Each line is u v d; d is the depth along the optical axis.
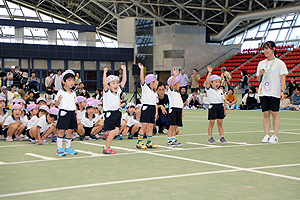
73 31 41.62
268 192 4.06
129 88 42.00
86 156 6.35
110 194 3.96
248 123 12.38
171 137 7.55
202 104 19.62
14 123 8.32
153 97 7.21
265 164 5.61
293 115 15.36
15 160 5.97
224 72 19.36
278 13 39.72
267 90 8.05
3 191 4.10
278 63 8.04
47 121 7.94
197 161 5.86
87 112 8.52
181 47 42.19
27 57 38.41
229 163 5.69
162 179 4.64
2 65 38.19
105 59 40.97
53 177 4.75
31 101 16.44
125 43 41.56
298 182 4.51
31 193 4.00
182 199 3.79
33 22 39.41
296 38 45.53
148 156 6.34
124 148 7.28
